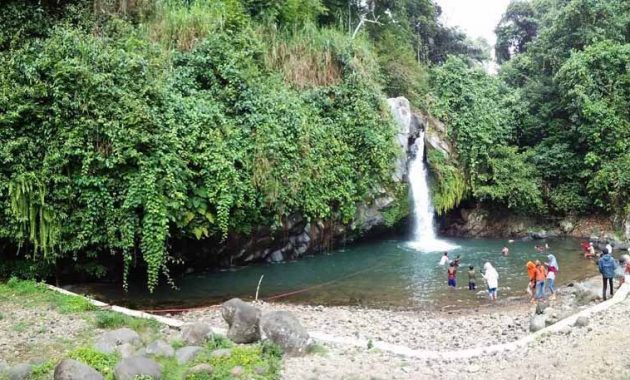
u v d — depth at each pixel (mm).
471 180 27219
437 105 27797
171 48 17750
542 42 30953
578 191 27641
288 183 17703
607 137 25938
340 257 20875
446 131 27484
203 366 7750
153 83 14758
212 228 16016
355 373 8070
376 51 27203
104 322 10227
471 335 11516
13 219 12664
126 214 13516
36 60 13227
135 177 13500
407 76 27078
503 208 28391
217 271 18125
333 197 19812
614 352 8305
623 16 29234
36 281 13805
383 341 10711
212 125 15781
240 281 16922
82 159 13234
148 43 16781
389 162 22484
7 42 14164
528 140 30422
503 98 30484
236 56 17938
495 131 28281
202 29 18547
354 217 21594
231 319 9523
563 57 29469
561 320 11266
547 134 29703
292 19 23234
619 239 24844
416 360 9086
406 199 24344
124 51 15148
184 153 14672
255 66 18719
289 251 20141
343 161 20453
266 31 21312
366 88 22375
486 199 27891
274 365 8094
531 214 28438
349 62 22016
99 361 7797
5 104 12672
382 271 18766
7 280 13453
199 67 17359
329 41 22266
